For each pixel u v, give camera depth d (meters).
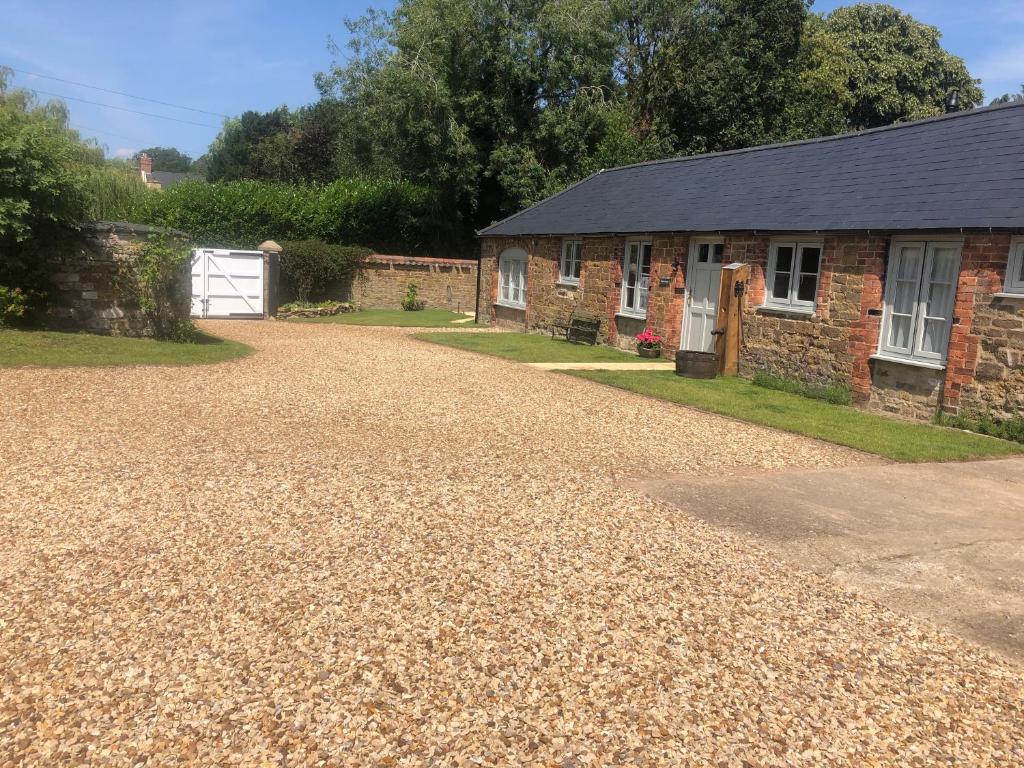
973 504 5.93
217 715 2.79
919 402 9.68
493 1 26.62
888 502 5.88
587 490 5.75
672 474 6.39
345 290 25.20
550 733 2.77
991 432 8.73
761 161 14.74
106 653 3.18
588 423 8.37
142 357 11.41
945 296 9.46
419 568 4.13
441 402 9.12
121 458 6.06
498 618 3.61
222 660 3.16
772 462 7.07
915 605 4.00
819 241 11.08
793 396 10.91
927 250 9.61
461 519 4.94
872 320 10.20
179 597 3.70
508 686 3.05
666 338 14.17
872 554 4.70
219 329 17.31
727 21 31.53
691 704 2.99
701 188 15.00
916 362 9.67
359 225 27.27
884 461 7.42
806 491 6.08
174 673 3.05
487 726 2.79
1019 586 4.29
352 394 9.38
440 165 27.30
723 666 3.29
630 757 2.66
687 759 2.66
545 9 27.22
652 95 32.56
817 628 3.69
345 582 3.92
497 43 27.09
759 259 12.01
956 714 3.03
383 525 4.77
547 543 4.59
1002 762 2.73
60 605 3.58
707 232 12.76
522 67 26.94
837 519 5.37
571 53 27.55
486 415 8.48
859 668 3.34
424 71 26.42
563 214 18.31
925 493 6.20
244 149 55.00
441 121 27.23
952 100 14.35
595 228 15.95
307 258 23.69
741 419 9.16
